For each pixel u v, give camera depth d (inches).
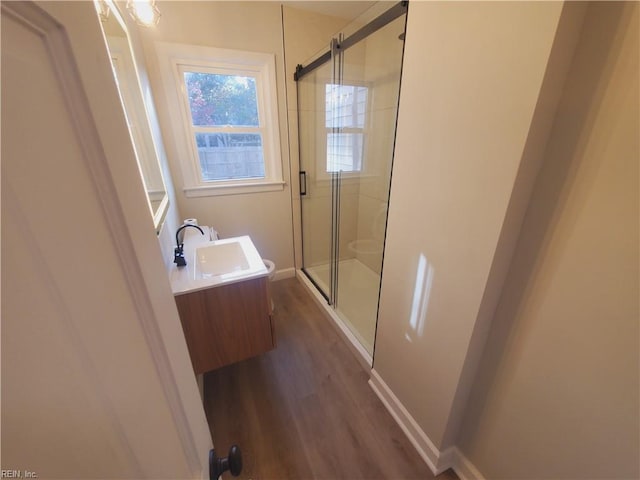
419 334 44.1
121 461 12.9
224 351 52.4
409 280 44.2
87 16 11.2
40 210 8.9
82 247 10.6
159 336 15.8
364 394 59.1
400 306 47.6
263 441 49.8
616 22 20.6
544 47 22.1
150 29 68.6
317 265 108.6
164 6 68.8
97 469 11.4
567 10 20.9
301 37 84.4
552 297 28.3
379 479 44.4
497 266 30.8
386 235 48.1
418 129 37.3
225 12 74.3
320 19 84.7
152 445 15.3
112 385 12.3
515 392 34.1
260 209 98.6
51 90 9.3
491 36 26.1
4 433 7.9
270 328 55.0
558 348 28.7
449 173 33.7
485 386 37.9
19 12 7.7
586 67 22.7
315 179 99.7
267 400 57.6
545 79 22.8
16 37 7.8
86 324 10.9
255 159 94.2
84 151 10.7
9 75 7.7
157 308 15.9
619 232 22.6
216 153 88.3
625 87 20.9
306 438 50.3
